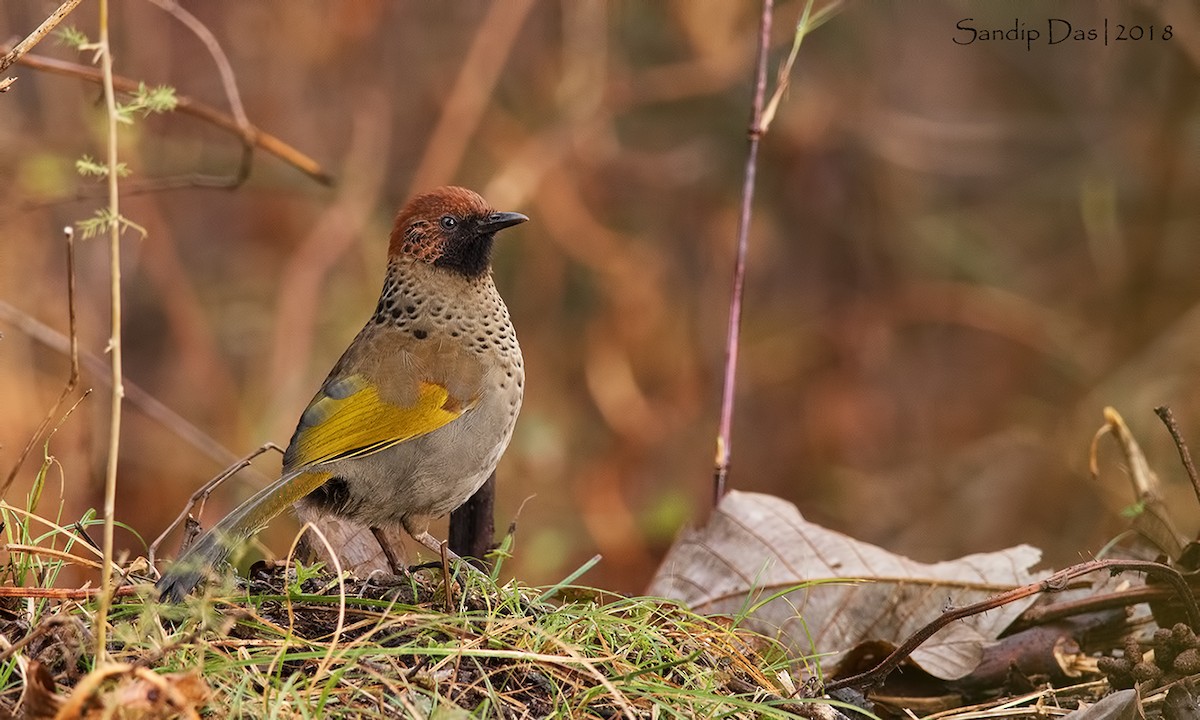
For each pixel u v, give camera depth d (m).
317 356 14.48
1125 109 16.31
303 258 14.37
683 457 15.10
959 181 17.03
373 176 14.89
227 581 6.23
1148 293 15.72
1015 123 16.67
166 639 5.84
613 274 15.19
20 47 6.97
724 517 8.02
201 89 14.88
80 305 12.59
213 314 15.12
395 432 7.45
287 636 5.88
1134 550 8.38
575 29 15.34
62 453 11.22
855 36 16.00
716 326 15.80
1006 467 14.94
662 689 5.96
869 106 16.03
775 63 15.53
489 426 7.76
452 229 7.92
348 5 15.12
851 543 7.90
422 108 15.67
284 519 11.62
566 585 6.87
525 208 15.27
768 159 16.02
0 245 11.92
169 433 13.73
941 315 15.99
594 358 14.95
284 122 15.02
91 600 6.30
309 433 7.39
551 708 6.00
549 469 14.15
